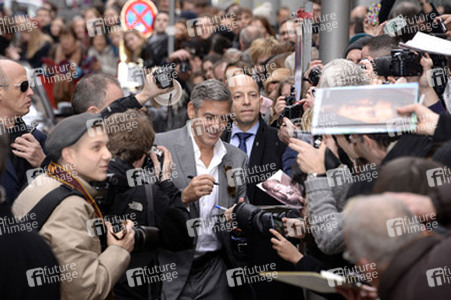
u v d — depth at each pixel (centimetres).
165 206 399
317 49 604
